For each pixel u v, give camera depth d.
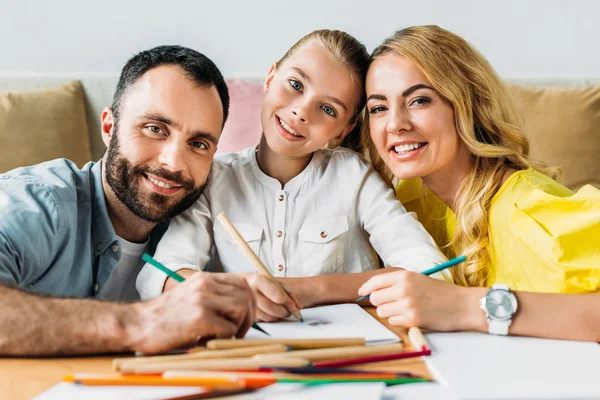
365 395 0.54
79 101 1.98
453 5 2.30
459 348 0.70
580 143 1.97
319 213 1.22
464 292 0.81
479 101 1.21
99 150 2.01
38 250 0.93
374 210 1.21
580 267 0.90
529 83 2.15
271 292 0.80
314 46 1.18
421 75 1.13
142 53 1.05
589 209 0.94
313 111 1.16
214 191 1.20
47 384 0.58
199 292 0.69
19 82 2.01
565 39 2.33
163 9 2.26
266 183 1.22
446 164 1.18
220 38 2.29
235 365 0.59
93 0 2.24
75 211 1.02
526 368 0.63
